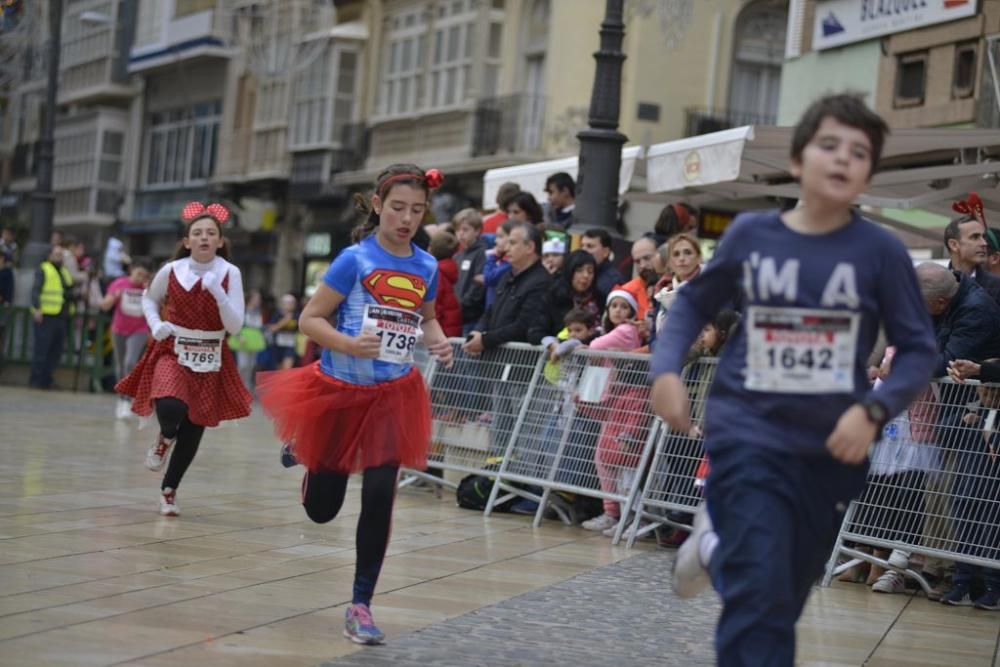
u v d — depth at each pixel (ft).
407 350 25.68
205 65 176.04
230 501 41.78
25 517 35.47
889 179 49.03
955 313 33.71
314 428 25.62
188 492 43.32
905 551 34.12
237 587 28.19
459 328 49.03
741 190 55.21
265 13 152.87
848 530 35.29
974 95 80.23
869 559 35.01
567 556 36.24
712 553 17.43
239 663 21.81
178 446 37.70
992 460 33.24
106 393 97.40
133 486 43.47
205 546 33.01
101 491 41.68
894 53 86.94
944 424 34.01
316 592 28.27
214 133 174.50
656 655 24.75
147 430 65.87
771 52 122.11
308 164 154.30
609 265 47.11
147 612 25.18
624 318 43.34
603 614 28.35
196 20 170.40
